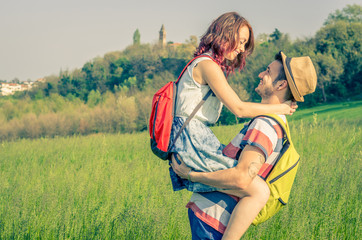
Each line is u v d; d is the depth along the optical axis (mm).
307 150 7680
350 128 11227
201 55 2115
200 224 2082
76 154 10188
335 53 90688
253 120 2062
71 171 6863
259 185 1977
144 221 3451
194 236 2117
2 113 99438
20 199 4480
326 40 93625
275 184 2037
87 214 3812
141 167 6582
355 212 3625
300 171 4871
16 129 89688
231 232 1969
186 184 2139
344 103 80375
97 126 83250
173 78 122500
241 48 2174
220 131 9773
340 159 5973
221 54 2135
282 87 2117
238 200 2055
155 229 3277
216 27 2143
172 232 3373
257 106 2047
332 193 4070
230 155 2068
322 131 10102
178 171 2090
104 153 9406
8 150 12805
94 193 4812
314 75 2061
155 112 2146
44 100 114000
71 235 3475
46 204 4219
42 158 10203
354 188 4188
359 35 94125
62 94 133625
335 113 55750
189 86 2094
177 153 2074
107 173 6137
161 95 2141
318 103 84438
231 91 2035
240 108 2029
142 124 75750
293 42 105000
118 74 139625
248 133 2004
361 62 91250
